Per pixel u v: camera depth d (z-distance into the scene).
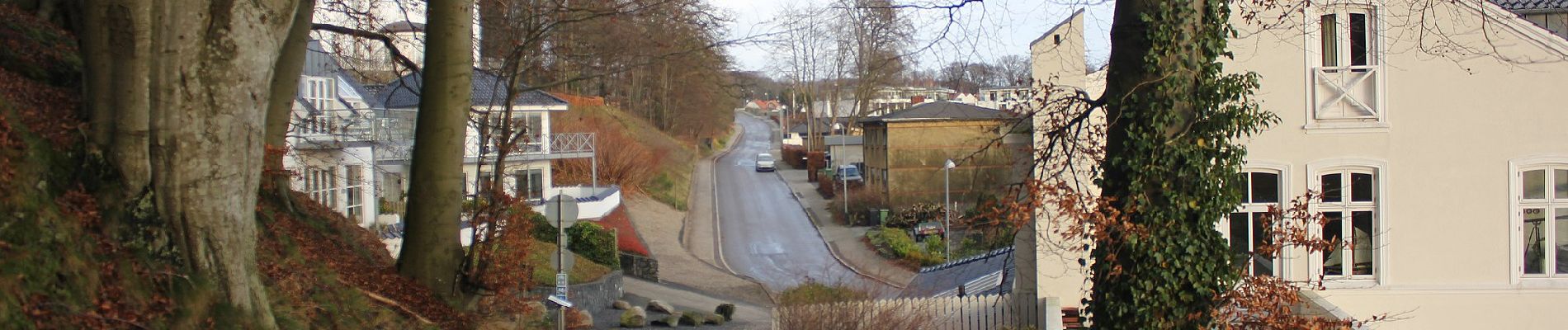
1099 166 9.19
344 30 13.93
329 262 10.73
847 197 48.00
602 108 57.53
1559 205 11.52
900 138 46.69
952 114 46.09
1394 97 11.54
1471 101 11.48
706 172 73.19
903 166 46.62
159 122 6.71
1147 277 8.62
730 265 35.38
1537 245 11.66
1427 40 11.34
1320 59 11.53
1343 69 11.50
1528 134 11.44
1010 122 11.00
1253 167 11.68
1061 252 12.09
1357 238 11.75
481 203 13.00
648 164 52.28
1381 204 11.62
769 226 46.31
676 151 71.31
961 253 29.58
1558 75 11.36
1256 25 11.42
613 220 38.91
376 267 11.60
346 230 13.41
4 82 7.71
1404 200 11.62
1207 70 8.50
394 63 15.36
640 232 39.97
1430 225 11.62
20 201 6.34
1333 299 11.76
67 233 6.50
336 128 23.53
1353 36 11.58
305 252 10.50
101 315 6.37
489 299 13.25
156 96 6.68
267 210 10.81
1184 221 8.58
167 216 6.85
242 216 7.28
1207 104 8.52
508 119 13.12
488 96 27.98
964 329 13.44
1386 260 11.68
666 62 17.19
